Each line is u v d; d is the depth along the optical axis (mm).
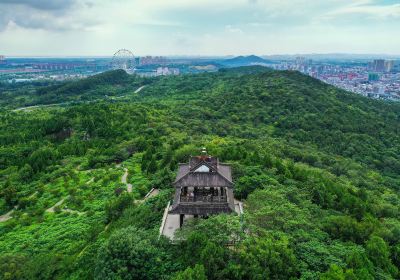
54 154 98750
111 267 35875
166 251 39562
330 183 64312
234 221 39531
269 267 34844
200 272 32438
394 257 42344
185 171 49500
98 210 66062
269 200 48875
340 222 45906
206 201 43938
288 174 64812
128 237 38188
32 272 45188
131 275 35750
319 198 56938
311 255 37531
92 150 101812
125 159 95062
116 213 59531
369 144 132125
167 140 103375
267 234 39281
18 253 52438
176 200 45750
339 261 36375
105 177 81000
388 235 46094
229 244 38250
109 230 52625
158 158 87062
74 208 69625
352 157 121188
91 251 46406
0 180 87750
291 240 39656
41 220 66000
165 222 47156
